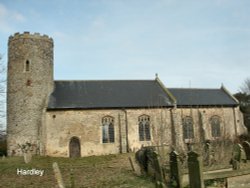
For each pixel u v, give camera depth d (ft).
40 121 120.37
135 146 126.52
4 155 122.52
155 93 140.77
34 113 120.16
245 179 48.16
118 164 86.17
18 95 120.98
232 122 147.43
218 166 58.95
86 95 130.52
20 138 117.80
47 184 58.49
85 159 105.91
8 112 121.70
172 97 137.08
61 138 119.34
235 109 149.18
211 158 64.39
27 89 121.29
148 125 130.52
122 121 127.13
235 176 47.44
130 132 127.13
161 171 50.55
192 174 40.78
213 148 68.44
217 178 45.70
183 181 48.08
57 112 120.88
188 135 136.87
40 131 119.34
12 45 125.80
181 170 48.88
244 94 195.83
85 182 58.54
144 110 130.62
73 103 124.26
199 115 140.56
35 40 125.18
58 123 120.16
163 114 132.67
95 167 79.20
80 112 123.24
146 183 54.19
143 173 61.98
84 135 121.80
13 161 97.66
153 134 129.59
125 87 140.87
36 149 117.70
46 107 119.75
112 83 141.69
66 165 86.84
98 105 125.70
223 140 76.43
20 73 122.42
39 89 122.62
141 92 139.64
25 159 95.55
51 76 128.57
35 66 123.34
